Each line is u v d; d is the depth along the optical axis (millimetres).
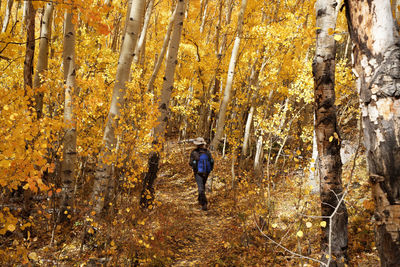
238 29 8891
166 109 6309
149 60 14406
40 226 4773
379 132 1519
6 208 2693
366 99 1591
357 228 4359
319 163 2910
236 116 13719
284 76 10227
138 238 4238
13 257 3475
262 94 11367
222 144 16812
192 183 10891
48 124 3211
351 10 1705
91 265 3645
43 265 3674
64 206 4965
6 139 2635
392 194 1463
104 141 4742
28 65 4996
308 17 9672
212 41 16141
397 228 1440
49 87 5562
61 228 4664
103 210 4699
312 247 4012
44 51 5719
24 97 3129
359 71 1653
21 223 3758
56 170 5617
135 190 6820
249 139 14430
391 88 1484
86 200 6055
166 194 9125
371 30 1581
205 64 13133
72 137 5035
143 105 5434
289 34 8766
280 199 6453
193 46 13406
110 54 8938
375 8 1569
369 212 4633
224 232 5289
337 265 2740
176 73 15195
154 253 3975
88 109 6043
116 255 3801
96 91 6285
